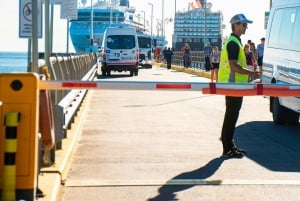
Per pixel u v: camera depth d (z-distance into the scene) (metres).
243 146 11.73
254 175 8.91
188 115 17.06
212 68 32.19
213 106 19.91
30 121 6.25
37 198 6.87
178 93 25.41
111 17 84.06
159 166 9.51
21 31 9.33
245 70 10.23
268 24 16.14
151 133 13.27
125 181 8.38
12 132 6.17
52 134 6.83
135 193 7.73
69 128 12.65
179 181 8.41
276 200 7.42
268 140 12.62
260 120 16.39
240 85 8.20
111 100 21.69
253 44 29.62
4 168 6.21
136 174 8.88
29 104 6.24
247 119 16.61
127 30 39.75
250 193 7.78
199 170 9.21
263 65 16.27
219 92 8.20
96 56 44.25
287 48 13.95
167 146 11.50
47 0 10.55
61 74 12.45
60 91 12.45
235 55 10.23
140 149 11.12
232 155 10.39
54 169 8.30
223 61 10.44
